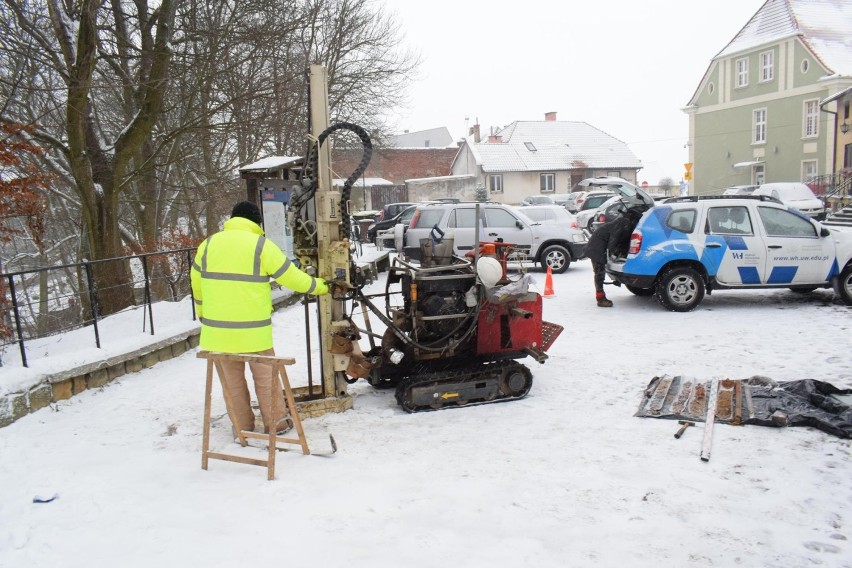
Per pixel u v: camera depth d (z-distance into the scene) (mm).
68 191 19094
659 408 5219
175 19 12312
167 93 13227
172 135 11617
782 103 38281
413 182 46125
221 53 12500
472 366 5883
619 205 10453
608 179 30641
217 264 4668
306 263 5594
